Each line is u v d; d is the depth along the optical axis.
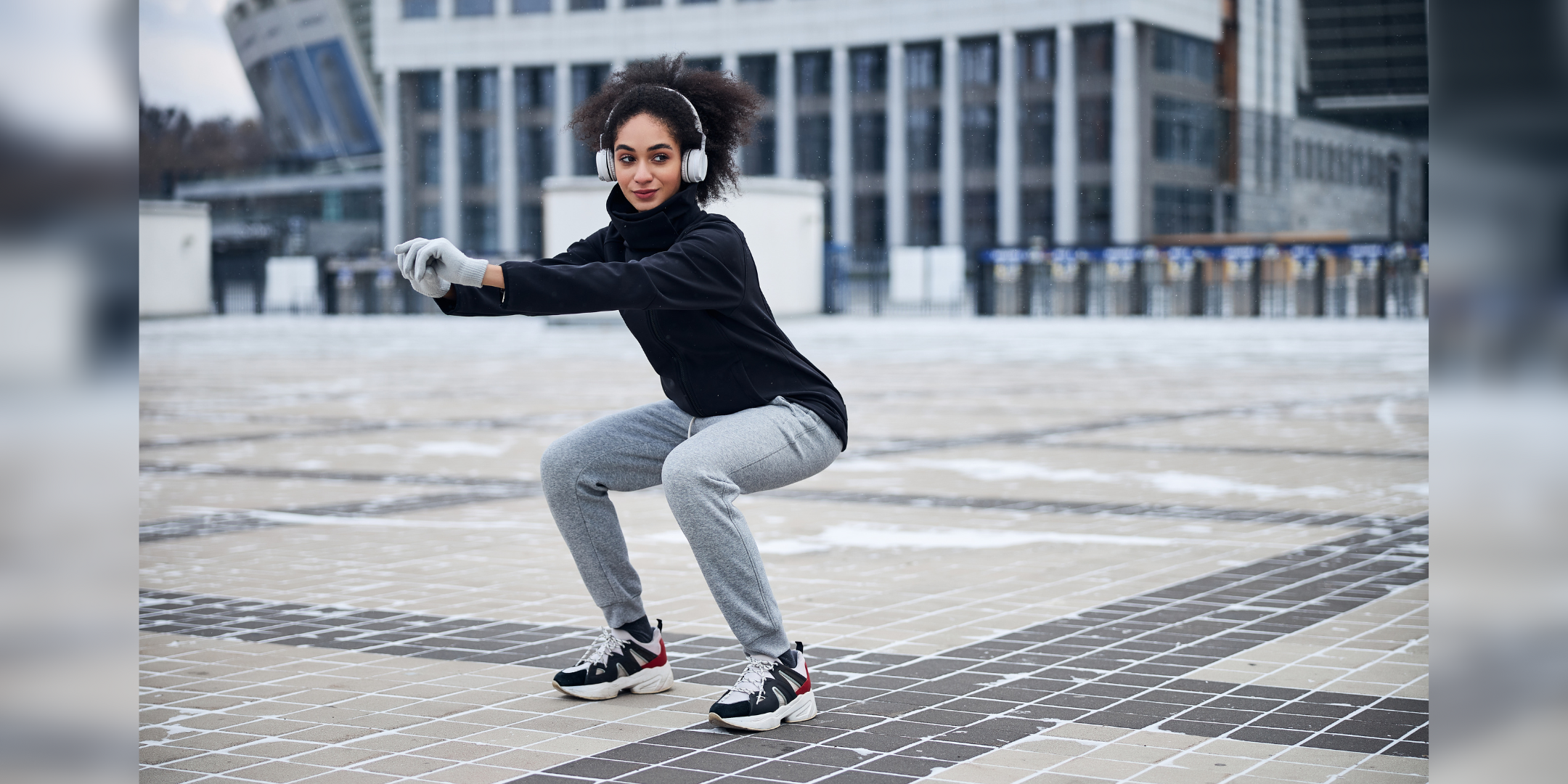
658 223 3.54
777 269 36.12
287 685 4.11
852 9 68.62
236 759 3.38
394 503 7.88
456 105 75.44
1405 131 74.50
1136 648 4.47
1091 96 64.06
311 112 79.00
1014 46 65.50
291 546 6.55
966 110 67.19
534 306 3.16
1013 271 40.44
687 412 3.76
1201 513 7.32
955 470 9.05
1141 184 63.28
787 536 6.70
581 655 4.50
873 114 69.25
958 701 3.85
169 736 3.58
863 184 69.75
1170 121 65.06
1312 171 72.50
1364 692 3.92
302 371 19.42
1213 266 39.12
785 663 3.66
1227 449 10.05
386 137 76.19
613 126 3.59
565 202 32.19
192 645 4.63
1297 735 3.50
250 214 80.12
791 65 70.44
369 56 77.06
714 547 3.55
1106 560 6.04
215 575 5.86
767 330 3.66
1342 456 9.64
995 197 66.81
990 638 4.63
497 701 3.93
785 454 3.62
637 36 72.50
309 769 3.30
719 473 3.52
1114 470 8.97
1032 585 5.52
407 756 3.40
